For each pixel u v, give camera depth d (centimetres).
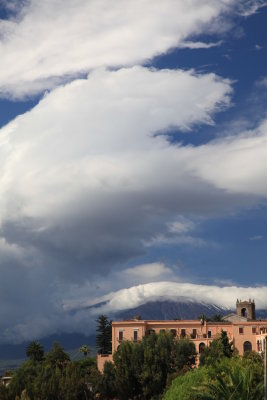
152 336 13325
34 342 16988
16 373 13238
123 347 12756
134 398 12300
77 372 12644
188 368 12288
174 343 13025
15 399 11881
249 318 18112
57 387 12150
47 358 16062
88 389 12331
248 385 6397
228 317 18000
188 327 15150
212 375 8075
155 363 12319
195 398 7694
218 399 6425
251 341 14662
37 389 12094
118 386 12162
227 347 12438
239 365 7688
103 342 18775
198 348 14275
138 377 12131
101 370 14462
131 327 15075
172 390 8919
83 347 19000
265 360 4578
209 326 15088
